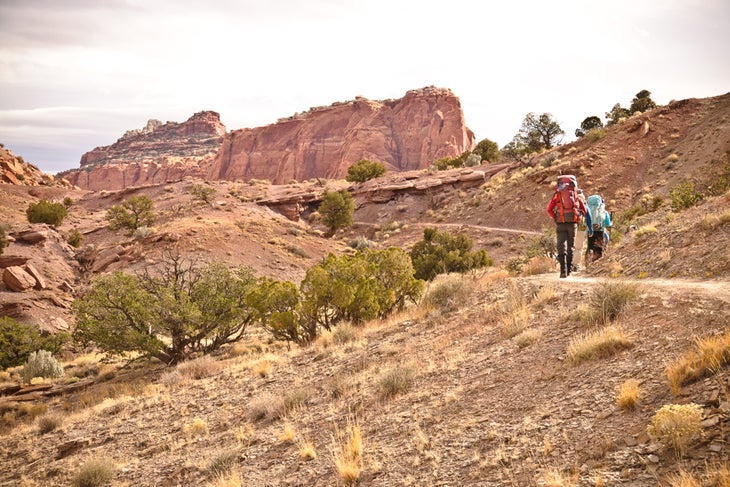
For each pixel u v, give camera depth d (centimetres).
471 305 1315
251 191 10931
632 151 8000
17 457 1433
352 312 2122
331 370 1255
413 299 2369
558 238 1206
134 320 2639
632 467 439
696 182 6525
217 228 7456
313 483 698
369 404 919
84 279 6347
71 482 1096
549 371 722
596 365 668
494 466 547
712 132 7475
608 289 837
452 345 1070
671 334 645
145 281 2825
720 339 537
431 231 4891
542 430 569
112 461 1124
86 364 3466
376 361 1177
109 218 8588
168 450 1113
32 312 4812
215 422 1195
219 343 2825
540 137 10681
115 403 1769
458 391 802
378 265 2370
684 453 423
